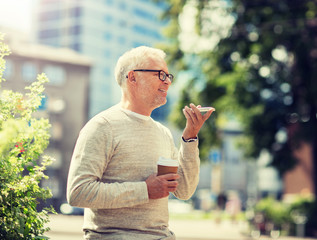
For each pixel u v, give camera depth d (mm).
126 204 2688
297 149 22766
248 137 23156
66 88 62125
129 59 3004
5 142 2625
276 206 21172
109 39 104438
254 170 67562
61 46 103312
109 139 2803
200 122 3062
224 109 22062
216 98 22797
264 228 20578
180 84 22906
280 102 22781
